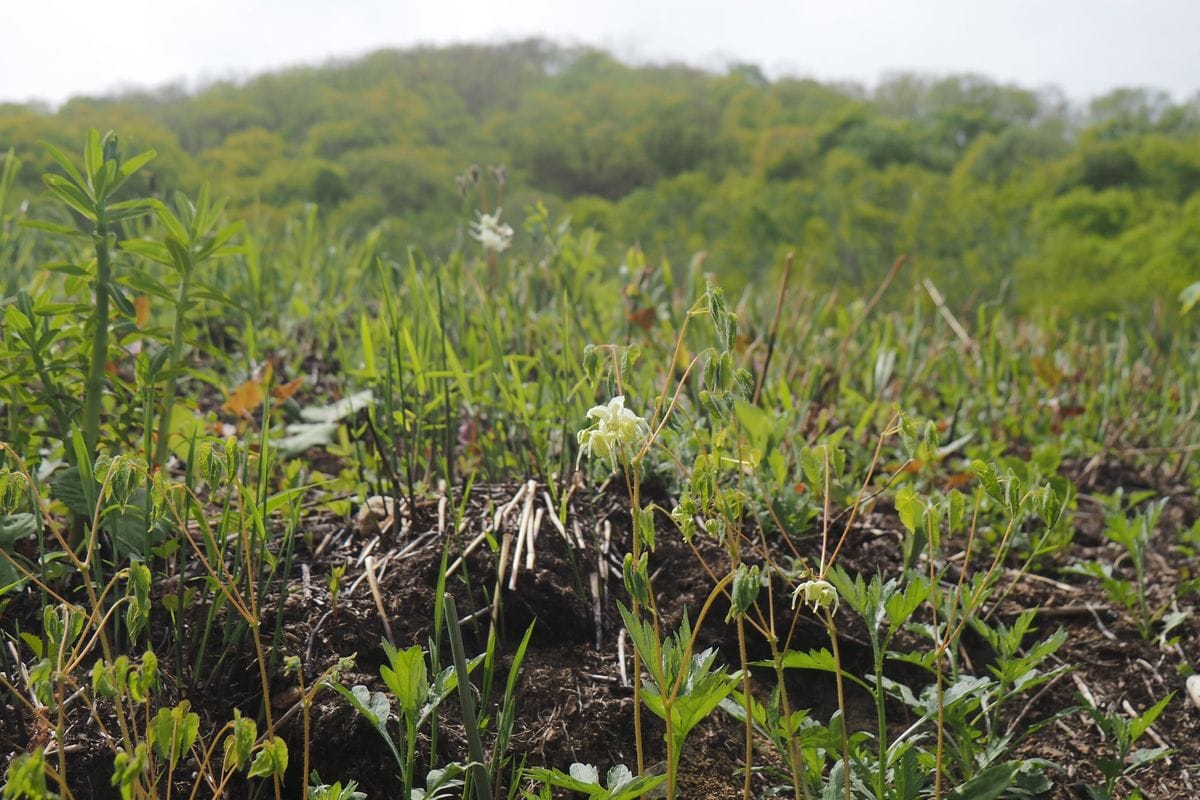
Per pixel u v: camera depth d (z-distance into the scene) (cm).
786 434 283
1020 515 157
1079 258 3722
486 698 177
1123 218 4381
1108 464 379
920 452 160
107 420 249
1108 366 434
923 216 3669
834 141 6112
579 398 269
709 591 224
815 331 427
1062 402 420
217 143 5625
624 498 243
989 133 5928
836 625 227
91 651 185
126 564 207
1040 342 510
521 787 177
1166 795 202
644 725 196
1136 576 286
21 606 195
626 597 221
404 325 282
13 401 216
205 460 164
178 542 199
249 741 128
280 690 184
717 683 146
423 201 3606
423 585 210
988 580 168
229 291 392
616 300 411
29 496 208
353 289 426
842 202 3919
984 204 3988
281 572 212
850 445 321
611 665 206
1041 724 194
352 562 217
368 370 279
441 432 283
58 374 221
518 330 349
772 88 8131
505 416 282
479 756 156
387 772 174
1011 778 164
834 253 3462
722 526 152
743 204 4450
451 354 271
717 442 164
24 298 212
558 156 6444
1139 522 265
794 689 220
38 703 158
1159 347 513
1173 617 250
